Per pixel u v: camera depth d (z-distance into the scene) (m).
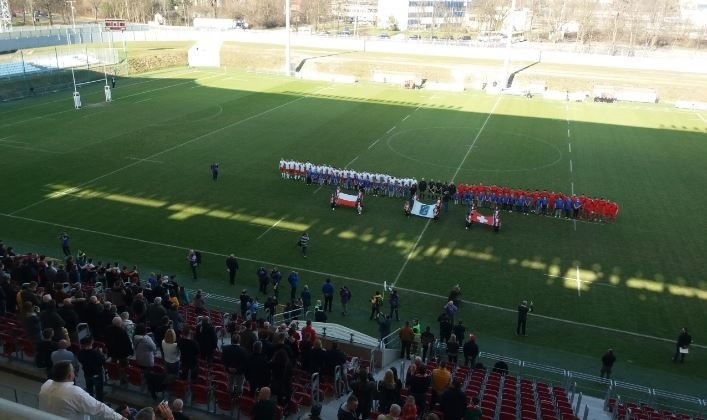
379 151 59.00
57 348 12.95
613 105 87.31
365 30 189.75
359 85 98.06
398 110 78.56
